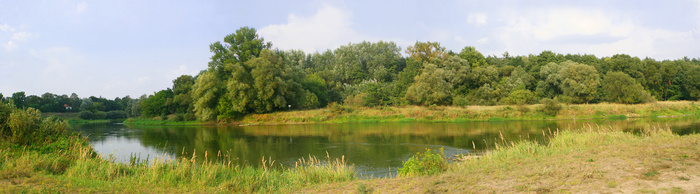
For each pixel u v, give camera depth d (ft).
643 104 160.25
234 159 65.62
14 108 53.98
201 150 79.20
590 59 236.84
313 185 35.04
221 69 185.57
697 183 21.43
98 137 116.98
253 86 171.22
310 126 138.31
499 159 41.50
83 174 37.58
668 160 28.17
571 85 177.47
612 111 149.28
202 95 179.22
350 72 272.72
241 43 185.06
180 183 35.68
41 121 55.42
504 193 23.36
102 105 338.95
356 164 57.62
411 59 249.96
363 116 158.51
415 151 69.56
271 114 167.32
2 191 26.76
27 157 39.75
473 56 244.42
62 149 49.14
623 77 163.94
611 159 30.60
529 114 148.05
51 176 35.42
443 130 108.06
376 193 27.84
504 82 197.26
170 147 86.22
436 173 35.32
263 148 79.30
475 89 196.03
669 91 205.87
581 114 147.84
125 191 30.53
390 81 264.72
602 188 22.39
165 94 235.20
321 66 304.50
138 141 101.96
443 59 225.35
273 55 174.60
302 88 193.67
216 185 36.45
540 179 26.17
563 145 46.91
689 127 97.91
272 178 38.83
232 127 148.77
